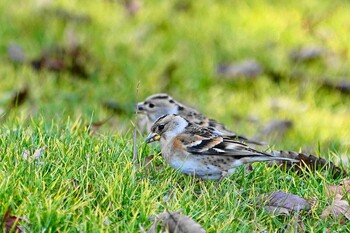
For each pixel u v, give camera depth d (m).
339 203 8.98
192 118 12.94
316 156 10.85
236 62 16.92
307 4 19.27
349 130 14.49
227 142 9.41
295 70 16.70
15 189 8.10
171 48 17.22
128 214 8.16
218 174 9.45
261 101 15.77
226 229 8.05
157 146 10.50
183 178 9.62
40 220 7.69
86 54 16.50
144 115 13.59
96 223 7.82
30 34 17.16
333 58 17.11
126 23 17.86
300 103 15.64
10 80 15.34
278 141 13.80
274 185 9.46
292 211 8.82
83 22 17.66
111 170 9.16
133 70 16.30
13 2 17.98
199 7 18.83
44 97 14.99
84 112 14.17
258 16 18.53
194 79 16.41
